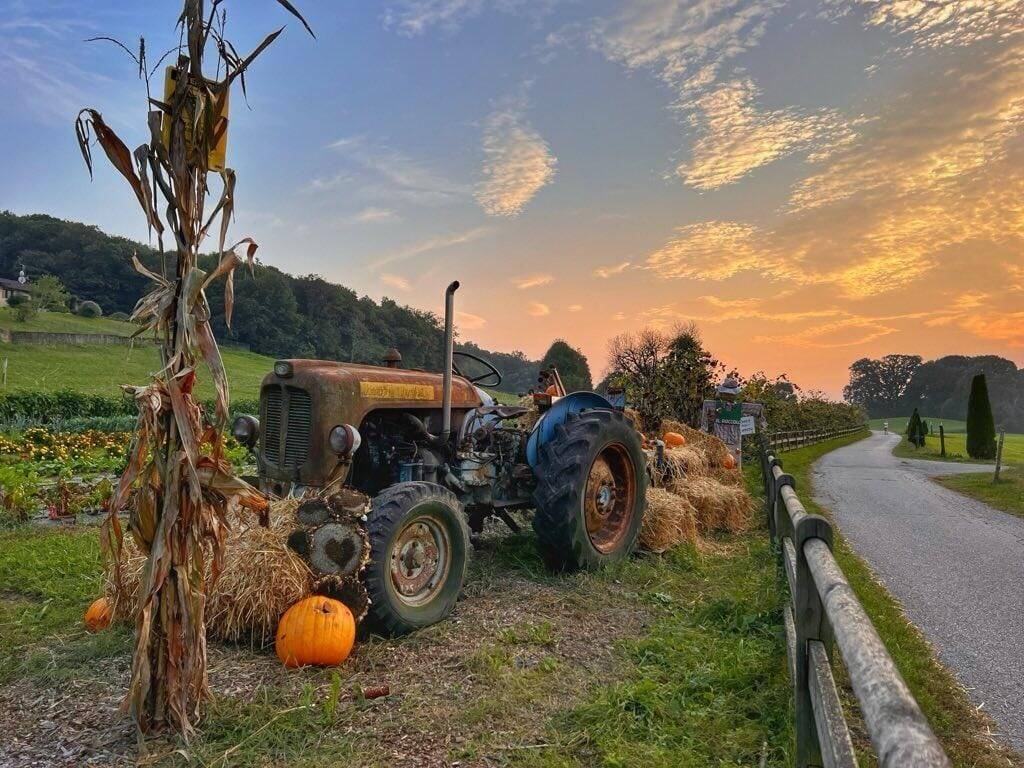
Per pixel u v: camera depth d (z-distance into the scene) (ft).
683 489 24.54
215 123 10.09
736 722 10.17
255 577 12.34
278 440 15.89
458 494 17.79
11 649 12.46
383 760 9.05
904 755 3.41
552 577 17.75
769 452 27.63
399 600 13.51
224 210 10.29
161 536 9.69
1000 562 22.48
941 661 13.53
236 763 8.95
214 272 10.08
